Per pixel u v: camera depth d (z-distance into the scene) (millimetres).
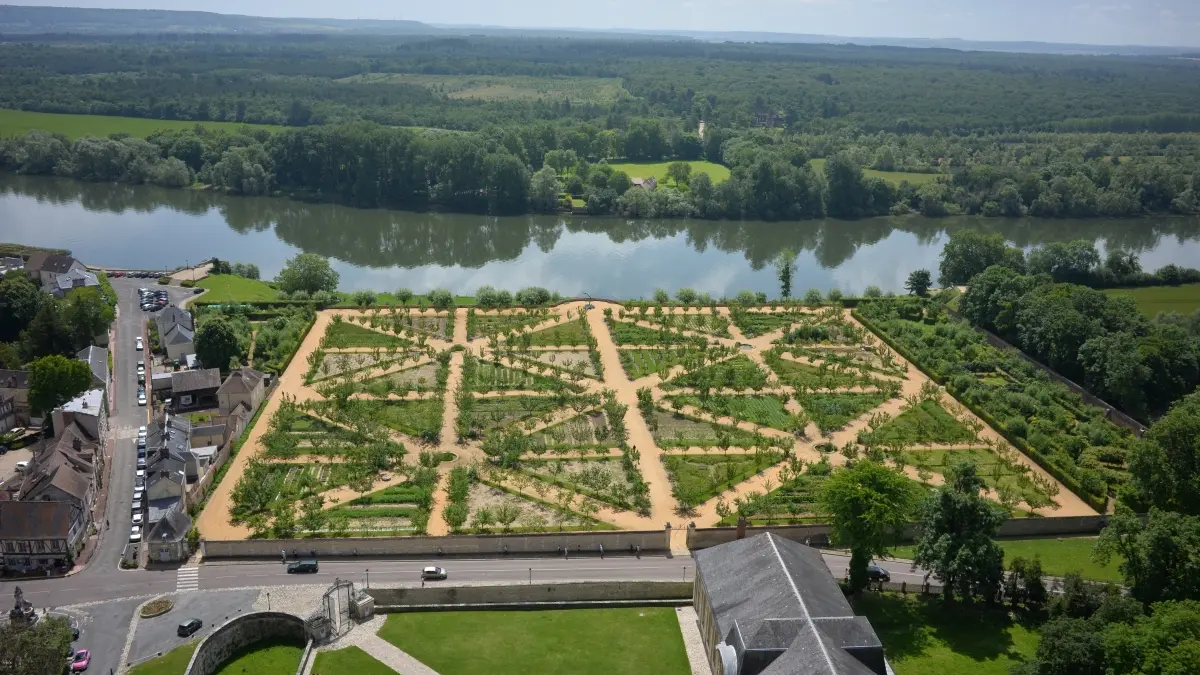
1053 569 185125
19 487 198750
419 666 151625
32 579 173625
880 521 167625
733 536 191750
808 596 143750
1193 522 164750
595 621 166250
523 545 187750
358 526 192875
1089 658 140250
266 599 168375
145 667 149000
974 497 169625
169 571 176750
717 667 146750
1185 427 198250
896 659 155625
